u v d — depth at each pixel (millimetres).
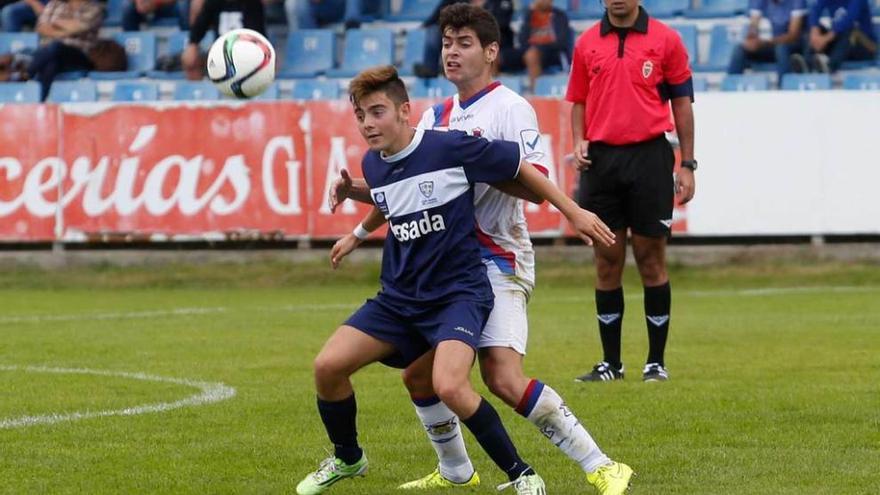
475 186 19953
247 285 64062
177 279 64562
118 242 64188
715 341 40062
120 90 73688
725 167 60594
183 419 27078
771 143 60344
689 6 73625
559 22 69562
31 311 52344
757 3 69500
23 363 36219
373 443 24422
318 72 73938
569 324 46000
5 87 73750
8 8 78125
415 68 70125
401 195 19172
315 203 62781
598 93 32312
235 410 28141
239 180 63188
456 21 21234
